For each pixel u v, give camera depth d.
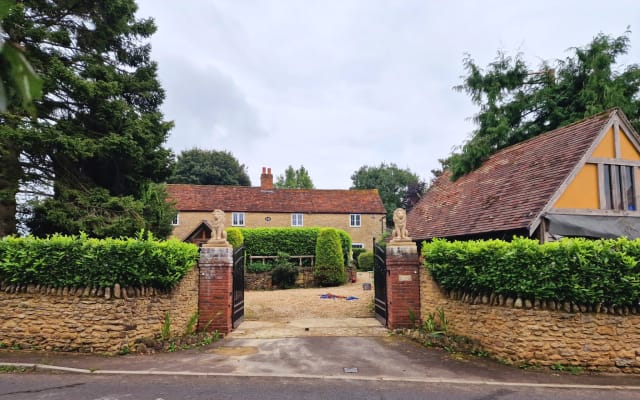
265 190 37.88
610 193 10.87
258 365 7.79
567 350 7.66
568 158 11.09
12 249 8.46
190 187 36.22
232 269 11.32
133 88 16.70
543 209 10.07
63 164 15.26
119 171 16.44
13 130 12.61
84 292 8.42
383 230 37.69
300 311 14.49
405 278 11.29
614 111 11.12
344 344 9.63
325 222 36.38
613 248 7.66
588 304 7.71
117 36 16.62
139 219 15.47
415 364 7.97
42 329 8.40
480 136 19.25
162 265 8.91
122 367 7.48
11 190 13.12
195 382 6.77
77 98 14.39
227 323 10.75
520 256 7.89
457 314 9.62
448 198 16.39
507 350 8.08
